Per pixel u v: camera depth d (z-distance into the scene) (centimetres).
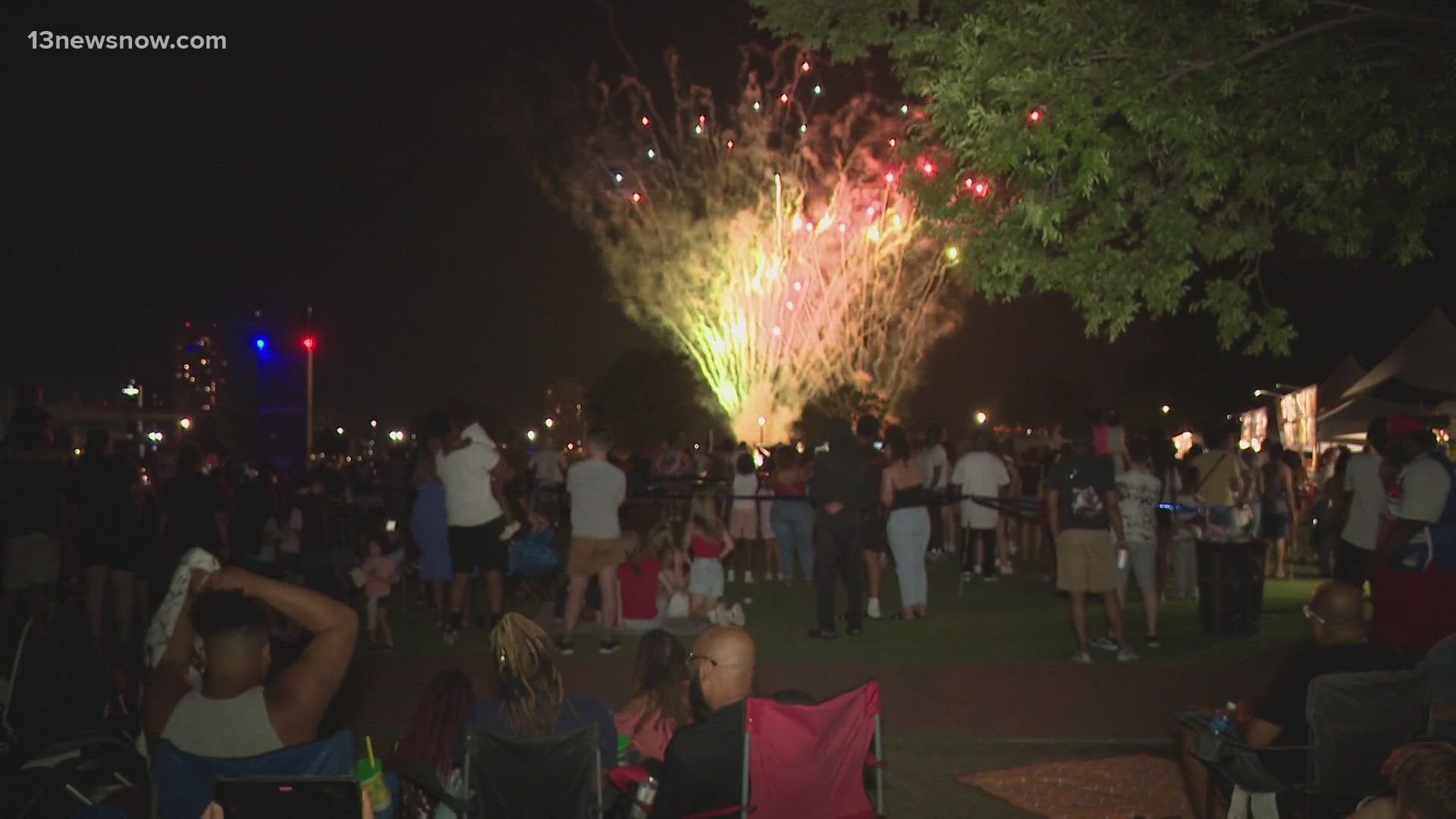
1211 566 1244
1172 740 803
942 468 2042
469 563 1210
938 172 1114
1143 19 975
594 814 461
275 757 404
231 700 432
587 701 504
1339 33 1012
